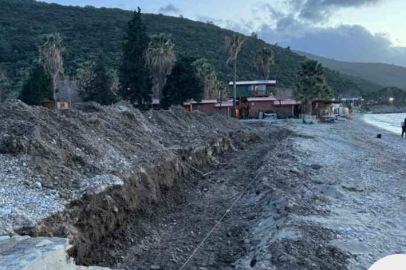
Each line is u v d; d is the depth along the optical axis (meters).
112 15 133.25
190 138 22.02
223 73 99.88
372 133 43.72
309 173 17.19
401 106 169.25
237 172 19.11
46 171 9.67
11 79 72.00
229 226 11.06
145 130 19.27
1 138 10.11
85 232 8.38
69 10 131.12
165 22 138.25
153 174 13.00
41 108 13.19
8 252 5.59
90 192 9.16
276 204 11.53
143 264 8.56
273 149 26.12
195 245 9.74
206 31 136.38
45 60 55.88
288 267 7.25
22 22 108.19
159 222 11.29
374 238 8.96
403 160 22.62
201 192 15.12
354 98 147.62
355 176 16.91
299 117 58.53
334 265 7.41
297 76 60.69
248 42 140.12
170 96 49.72
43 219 7.44
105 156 12.38
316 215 10.49
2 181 8.62
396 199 12.98
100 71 55.56
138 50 48.16
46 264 5.51
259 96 64.69
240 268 7.95
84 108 17.48
